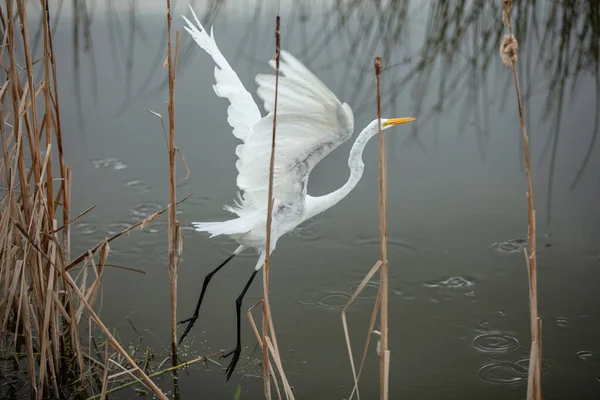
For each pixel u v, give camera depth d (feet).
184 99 43.50
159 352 27.17
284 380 20.03
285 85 19.99
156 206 36.14
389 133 42.11
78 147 39.73
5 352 26.48
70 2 50.98
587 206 36.22
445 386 25.43
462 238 34.42
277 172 25.36
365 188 38.78
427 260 32.96
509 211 36.27
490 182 38.42
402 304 30.17
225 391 25.18
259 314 29.89
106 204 35.99
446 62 47.62
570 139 41.24
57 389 24.26
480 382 25.59
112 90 43.91
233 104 25.70
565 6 49.19
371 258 33.35
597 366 26.18
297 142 23.70
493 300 30.22
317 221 36.37
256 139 23.38
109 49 47.32
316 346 27.78
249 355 27.37
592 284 30.96
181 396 24.82
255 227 26.84
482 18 48.98
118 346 20.92
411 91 44.98
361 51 47.88
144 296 30.66
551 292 30.60
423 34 50.60
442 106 44.21
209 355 27.12
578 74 46.65
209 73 45.83
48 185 23.48
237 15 51.55
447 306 29.94
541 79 46.42
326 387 25.43
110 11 51.49
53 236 22.03
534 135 41.68
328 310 29.94
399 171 39.34
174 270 24.99
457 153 40.70
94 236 34.09
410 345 27.71
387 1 51.72
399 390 25.26
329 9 52.70
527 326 28.53
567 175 38.60
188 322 29.17
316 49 47.85
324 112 21.26
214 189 37.27
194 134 40.93
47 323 23.06
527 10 47.98
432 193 37.78
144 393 24.89
